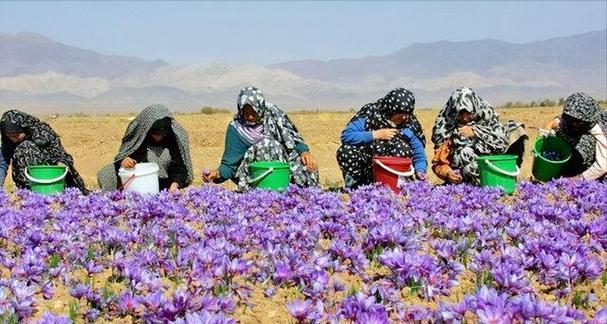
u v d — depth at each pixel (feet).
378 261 27.14
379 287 25.20
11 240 28.78
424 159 35.53
